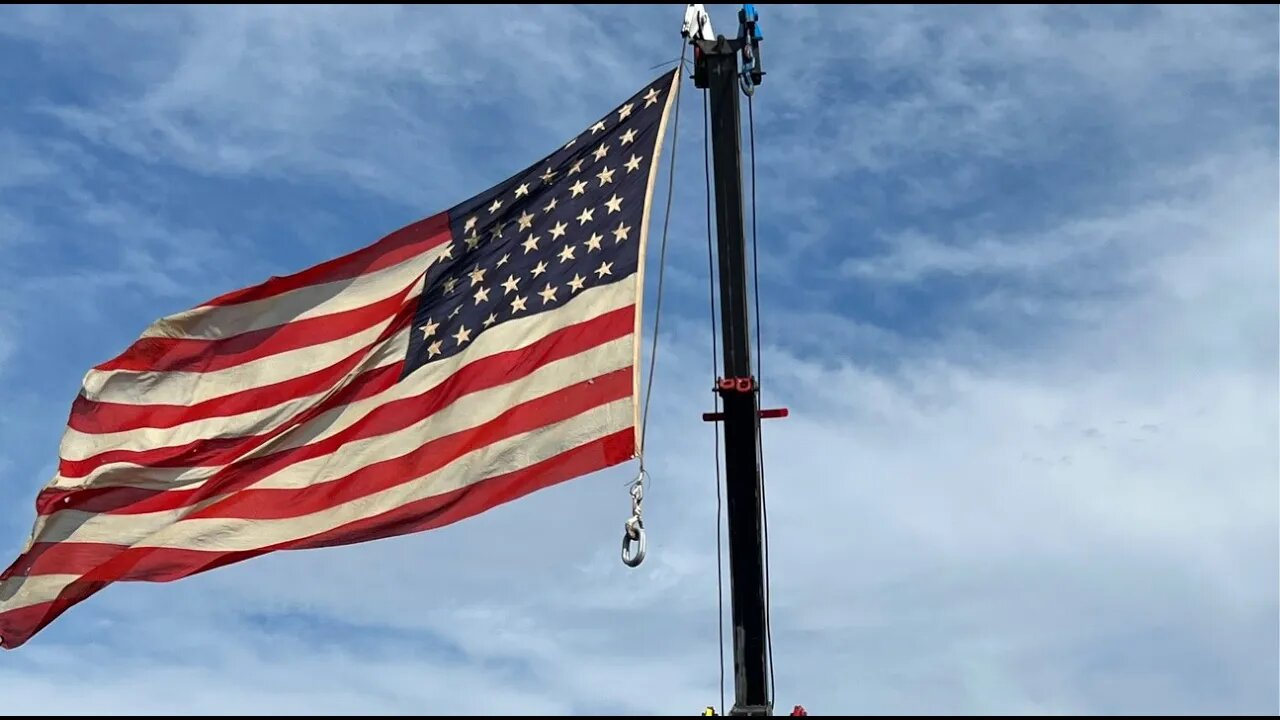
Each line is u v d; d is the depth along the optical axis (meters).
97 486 19.23
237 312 19.73
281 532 17.86
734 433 13.48
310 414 18.42
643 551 14.75
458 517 16.67
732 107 14.88
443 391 17.59
